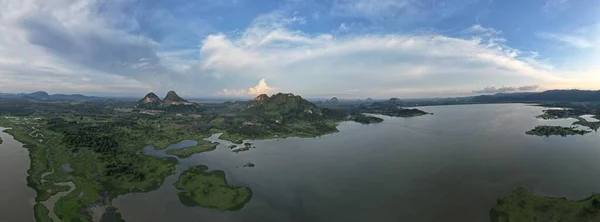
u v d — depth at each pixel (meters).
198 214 94.94
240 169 143.12
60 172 130.12
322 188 117.38
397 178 128.12
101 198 105.69
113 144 178.25
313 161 158.88
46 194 107.19
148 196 108.19
